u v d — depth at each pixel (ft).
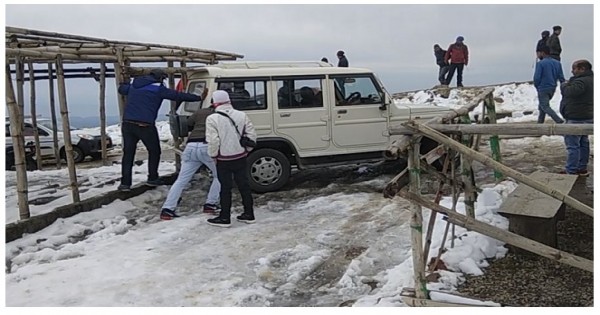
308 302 13.75
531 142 37.55
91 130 46.85
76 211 21.93
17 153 19.80
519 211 15.47
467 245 15.90
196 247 18.11
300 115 25.76
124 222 21.07
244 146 20.36
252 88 25.08
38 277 15.62
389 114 27.17
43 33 22.12
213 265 16.42
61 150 41.88
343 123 26.43
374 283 14.74
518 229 15.78
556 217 16.44
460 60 63.82
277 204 23.70
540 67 33.68
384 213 21.22
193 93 26.16
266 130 25.31
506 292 13.46
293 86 25.66
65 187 29.58
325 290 14.48
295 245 18.02
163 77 25.03
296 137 25.79
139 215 22.65
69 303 13.91
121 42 26.32
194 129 22.20
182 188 22.07
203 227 20.43
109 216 22.20
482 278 14.33
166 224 21.04
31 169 40.27
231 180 20.49
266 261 16.58
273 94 25.31
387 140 27.07
